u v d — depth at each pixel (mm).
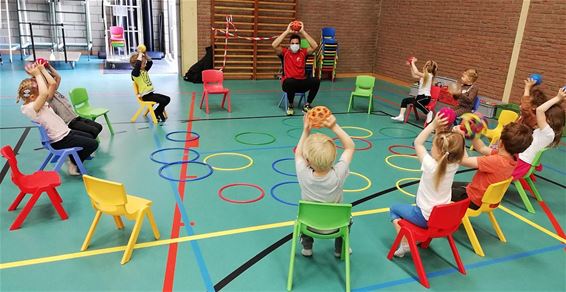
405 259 3170
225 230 3422
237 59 10172
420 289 2832
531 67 7441
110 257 2992
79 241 3170
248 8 9898
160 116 6438
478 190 3309
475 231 3654
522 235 3625
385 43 11367
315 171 2727
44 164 4203
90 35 11797
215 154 5133
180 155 5031
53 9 11203
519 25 7566
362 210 3900
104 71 9852
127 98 7586
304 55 7281
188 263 2967
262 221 3594
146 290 2670
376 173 4816
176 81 9375
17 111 6434
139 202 3148
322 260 3098
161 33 12570
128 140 5477
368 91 7637
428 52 9867
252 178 4473
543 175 5066
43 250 3035
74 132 4465
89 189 2965
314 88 7383
